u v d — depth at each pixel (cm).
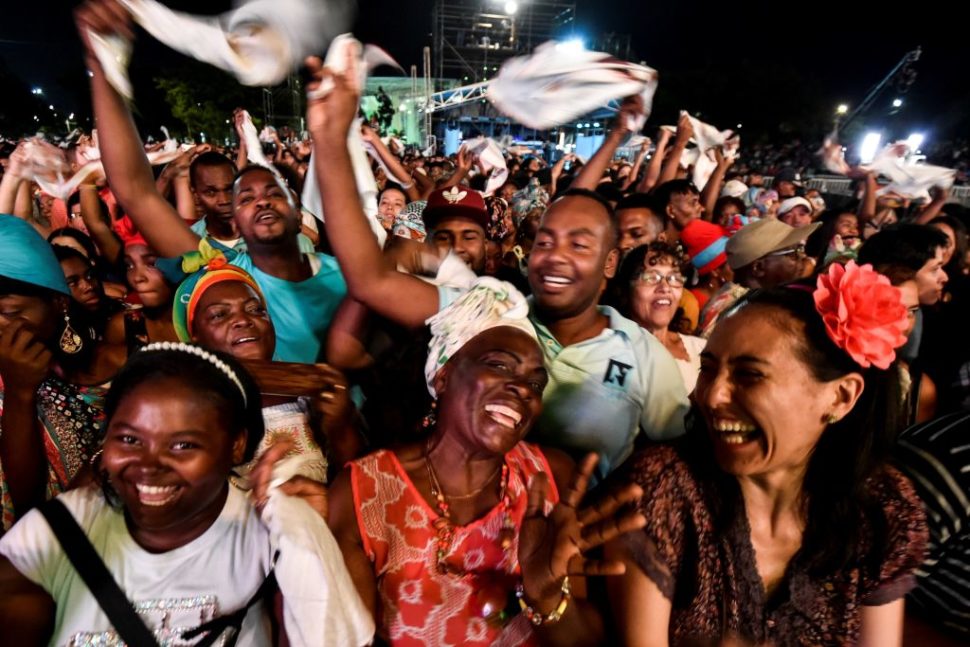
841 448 125
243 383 130
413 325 175
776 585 131
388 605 137
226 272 189
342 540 134
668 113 3725
